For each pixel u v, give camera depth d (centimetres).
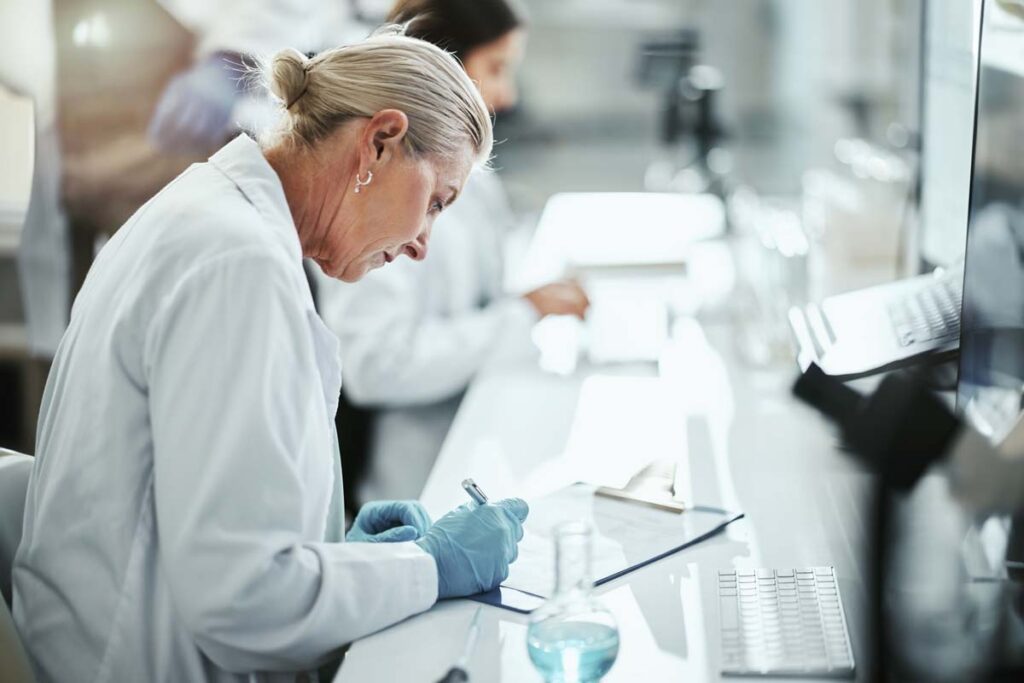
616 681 107
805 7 581
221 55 294
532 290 261
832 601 122
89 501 120
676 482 165
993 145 135
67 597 122
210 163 130
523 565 137
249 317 113
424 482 253
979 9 139
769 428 198
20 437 356
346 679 109
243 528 109
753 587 127
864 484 165
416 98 127
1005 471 147
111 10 297
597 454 187
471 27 213
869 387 195
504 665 112
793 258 246
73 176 306
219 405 111
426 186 130
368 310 245
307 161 128
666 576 132
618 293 312
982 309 138
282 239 121
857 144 348
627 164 736
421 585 123
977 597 128
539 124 765
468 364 249
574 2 749
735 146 690
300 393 116
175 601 111
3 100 315
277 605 110
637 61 758
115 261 125
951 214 180
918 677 110
